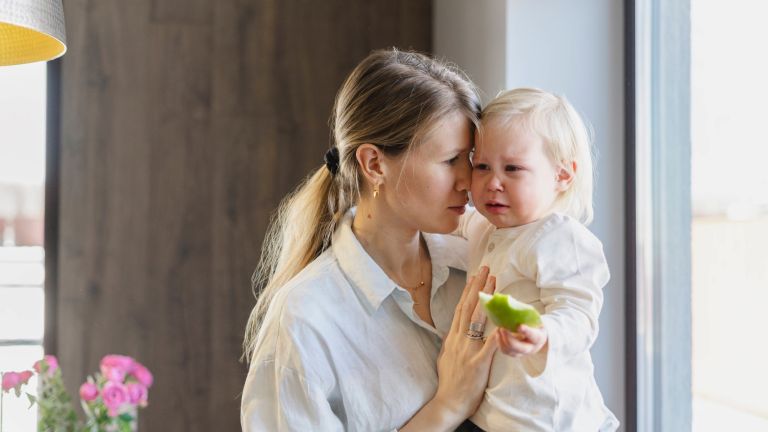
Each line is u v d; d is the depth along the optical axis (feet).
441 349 4.99
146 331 11.00
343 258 5.02
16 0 5.90
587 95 8.57
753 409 6.69
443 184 4.78
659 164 8.28
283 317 4.83
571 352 4.38
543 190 4.91
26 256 10.89
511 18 8.55
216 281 11.14
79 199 10.92
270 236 11.17
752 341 6.70
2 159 10.79
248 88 11.28
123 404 6.56
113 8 11.05
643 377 8.27
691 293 7.72
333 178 5.43
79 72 10.94
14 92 10.84
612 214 8.48
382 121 4.83
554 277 4.66
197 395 11.08
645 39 8.43
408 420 4.79
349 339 4.84
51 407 6.85
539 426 4.53
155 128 11.08
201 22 11.23
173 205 11.09
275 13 11.39
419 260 5.19
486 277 4.83
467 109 4.85
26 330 10.89
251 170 11.25
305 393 4.70
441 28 11.22
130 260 11.00
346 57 11.50
